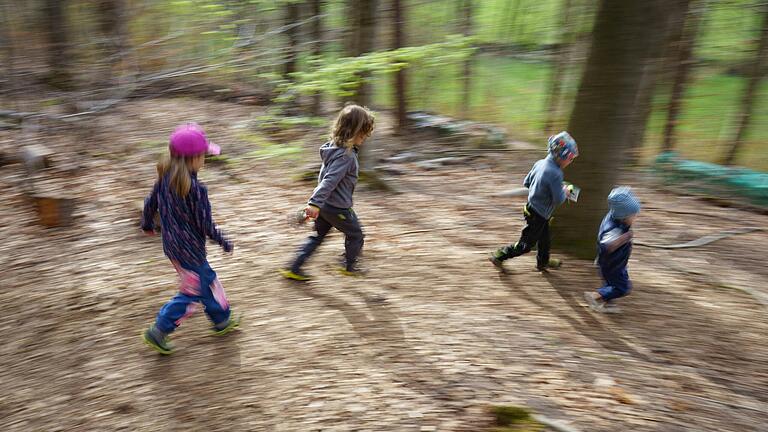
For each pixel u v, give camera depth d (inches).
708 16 426.3
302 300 170.4
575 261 205.2
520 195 298.4
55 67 338.6
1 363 138.7
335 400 125.9
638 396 129.0
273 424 118.9
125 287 174.9
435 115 550.0
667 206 317.4
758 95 464.8
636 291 187.0
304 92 298.2
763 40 404.2
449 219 254.7
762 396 131.4
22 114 323.0
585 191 201.9
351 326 156.4
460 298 175.2
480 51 625.9
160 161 130.7
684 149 462.9
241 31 320.2
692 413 123.6
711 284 196.9
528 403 125.2
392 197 289.0
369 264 199.0
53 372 135.7
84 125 343.6
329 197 165.8
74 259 192.7
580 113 199.2
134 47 333.1
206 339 149.3
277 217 243.0
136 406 124.6
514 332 156.2
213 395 128.1
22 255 194.2
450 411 122.1
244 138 330.6
